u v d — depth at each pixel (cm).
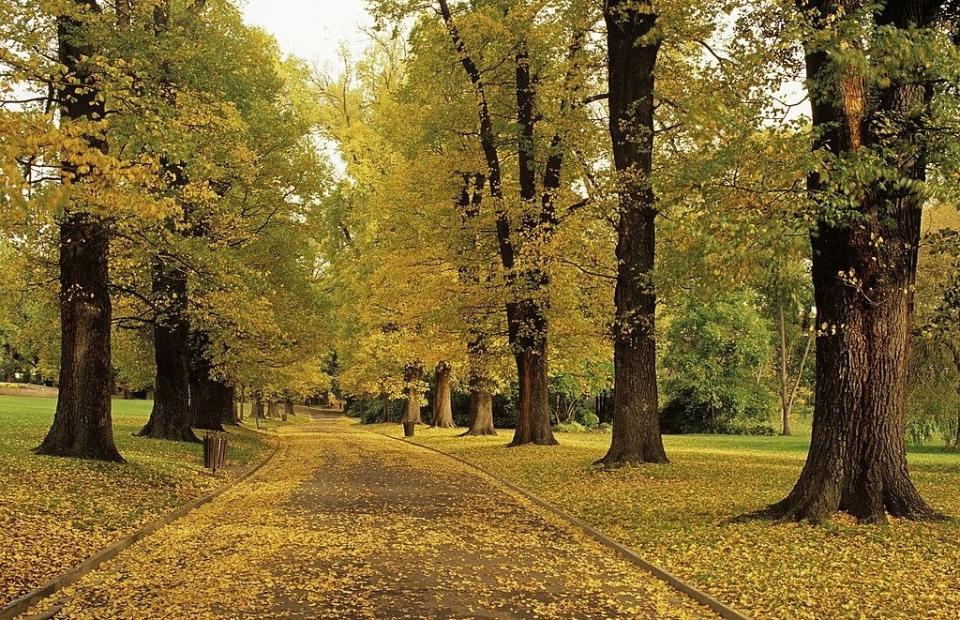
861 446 1146
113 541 1010
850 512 1140
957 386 2400
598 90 2528
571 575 915
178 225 1759
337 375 6825
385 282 3281
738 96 1127
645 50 2019
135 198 883
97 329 1670
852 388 1150
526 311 2777
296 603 758
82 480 1384
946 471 2042
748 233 973
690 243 1019
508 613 743
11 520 1021
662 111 2186
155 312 2398
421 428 4603
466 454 2658
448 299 2880
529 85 2561
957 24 1191
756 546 1023
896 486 1150
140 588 808
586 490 1664
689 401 5322
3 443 1769
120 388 8088
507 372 3444
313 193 2880
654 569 932
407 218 3092
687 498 1499
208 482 1708
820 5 1124
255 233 2695
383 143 4006
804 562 929
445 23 2731
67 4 1140
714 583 848
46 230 1669
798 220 962
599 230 2494
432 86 2781
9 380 7238
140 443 2269
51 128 779
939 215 2542
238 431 3672
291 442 3584
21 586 763
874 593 794
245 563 931
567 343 2881
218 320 2194
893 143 1062
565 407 5569
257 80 2678
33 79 984
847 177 961
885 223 1022
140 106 1045
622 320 1986
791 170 976
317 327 3244
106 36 1523
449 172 2883
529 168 2516
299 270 3042
